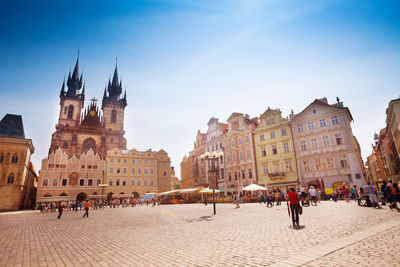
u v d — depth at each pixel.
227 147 56.03
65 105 101.25
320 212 15.53
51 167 66.88
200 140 68.75
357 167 35.72
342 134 37.97
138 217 21.33
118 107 111.44
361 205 18.44
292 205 10.62
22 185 61.19
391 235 7.30
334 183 37.56
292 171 42.66
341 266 4.82
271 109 47.91
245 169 50.22
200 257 6.30
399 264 4.70
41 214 37.75
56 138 90.88
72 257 7.27
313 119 41.41
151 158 80.12
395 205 14.37
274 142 46.03
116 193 72.81
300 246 6.75
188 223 14.18
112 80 118.44
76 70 109.38
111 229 13.61
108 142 98.62
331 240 7.23
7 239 11.63
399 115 32.09
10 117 70.62
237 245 7.43
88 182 70.12
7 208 57.12
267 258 5.77
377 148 73.94
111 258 6.85
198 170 68.56
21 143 62.28
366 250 5.84
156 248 7.78
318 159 39.81
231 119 56.25
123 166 75.81
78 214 32.66
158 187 81.75
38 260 7.08
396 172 56.66
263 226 11.05
